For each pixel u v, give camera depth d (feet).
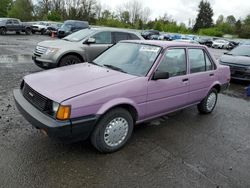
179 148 13.12
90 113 10.71
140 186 9.95
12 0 219.20
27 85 12.09
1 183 9.51
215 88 18.49
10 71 28.32
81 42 27.66
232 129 16.19
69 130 10.25
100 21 200.44
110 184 9.91
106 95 11.10
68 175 10.24
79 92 10.63
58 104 10.13
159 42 14.99
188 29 262.47
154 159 11.89
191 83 15.62
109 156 11.82
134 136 14.05
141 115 12.95
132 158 11.82
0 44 56.24
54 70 13.73
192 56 15.93
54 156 11.45
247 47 34.06
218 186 10.32
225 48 127.34
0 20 85.87
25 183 9.61
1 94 19.34
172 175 10.79
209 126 16.35
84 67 14.12
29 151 11.68
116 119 11.87
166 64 13.98
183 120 17.03
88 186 9.70
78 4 187.73
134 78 12.42
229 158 12.53
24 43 62.75
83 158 11.46
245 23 230.48
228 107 20.85
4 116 15.23
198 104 17.95
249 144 14.25
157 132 14.82
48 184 9.66
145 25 235.61
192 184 10.32
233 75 30.55
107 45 29.01
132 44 15.51
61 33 64.80
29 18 194.29
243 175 11.21
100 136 11.43
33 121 10.68
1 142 12.27
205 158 12.35
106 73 12.92
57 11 188.65
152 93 13.08
